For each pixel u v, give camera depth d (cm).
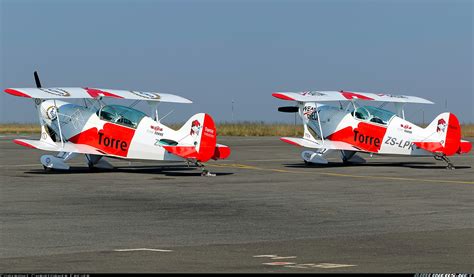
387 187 2620
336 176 3022
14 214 1953
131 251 1469
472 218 1911
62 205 2125
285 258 1396
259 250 1481
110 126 3075
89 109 3133
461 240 1591
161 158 2984
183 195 2367
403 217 1928
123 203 2177
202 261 1367
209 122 2919
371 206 2134
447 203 2202
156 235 1656
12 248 1498
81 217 1908
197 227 1767
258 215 1961
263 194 2405
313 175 3064
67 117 3147
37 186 2589
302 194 2411
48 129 3169
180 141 2944
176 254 1437
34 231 1698
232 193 2427
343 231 1717
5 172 3112
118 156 3062
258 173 3141
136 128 3031
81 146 3105
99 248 1501
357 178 2941
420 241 1581
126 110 3067
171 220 1870
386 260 1376
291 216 1947
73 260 1376
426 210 2058
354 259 1388
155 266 1320
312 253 1448
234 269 1293
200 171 3216
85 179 2831
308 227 1772
